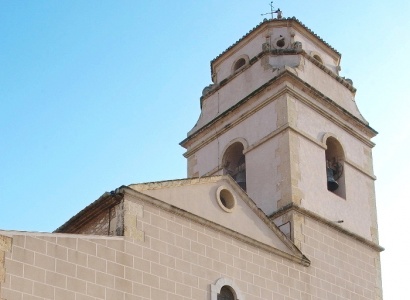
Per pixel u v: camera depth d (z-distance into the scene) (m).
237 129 33.47
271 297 26.34
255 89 33.25
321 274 29.16
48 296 19.97
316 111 32.88
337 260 30.28
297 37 34.50
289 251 28.05
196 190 25.69
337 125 33.72
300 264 28.33
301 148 31.28
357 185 33.34
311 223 30.00
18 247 19.81
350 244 31.39
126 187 23.12
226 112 33.88
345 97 35.12
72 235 21.17
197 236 24.73
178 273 23.55
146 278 22.58
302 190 30.36
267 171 31.27
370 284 31.42
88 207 23.69
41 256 20.22
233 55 35.97
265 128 32.16
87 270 21.16
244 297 25.28
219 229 25.53
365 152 34.69
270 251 27.14
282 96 31.91
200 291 23.94
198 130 35.16
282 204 29.94
